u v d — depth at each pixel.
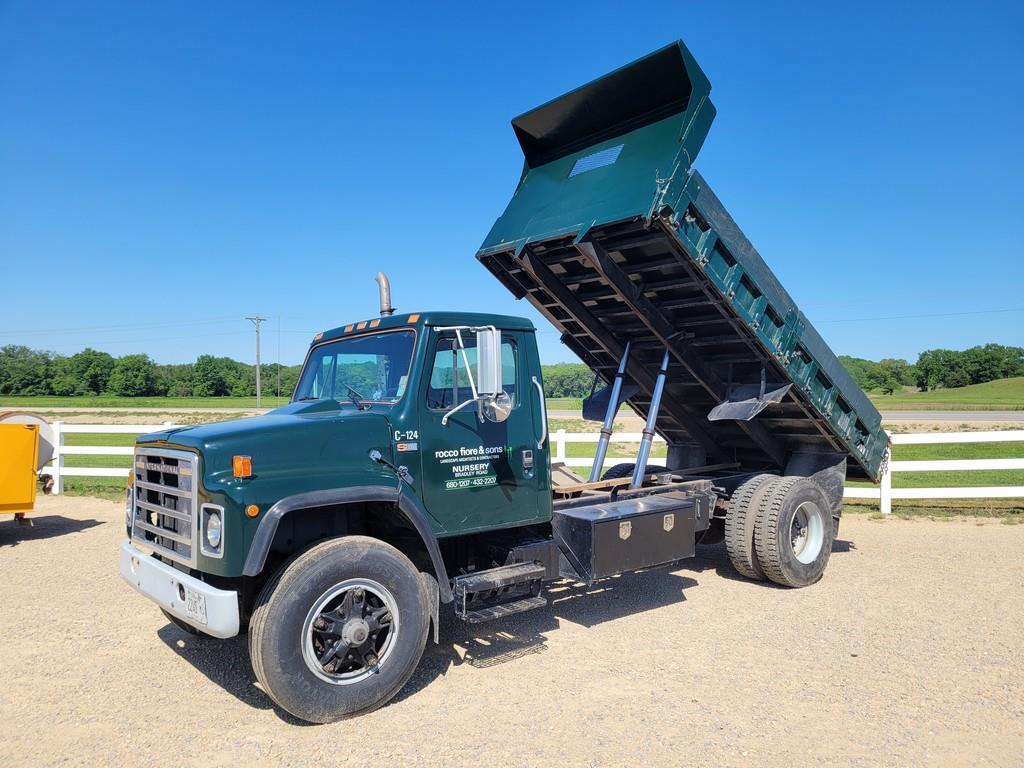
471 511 5.06
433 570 5.01
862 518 11.19
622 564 5.80
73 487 14.48
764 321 6.60
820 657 5.21
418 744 3.93
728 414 7.18
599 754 3.79
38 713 4.38
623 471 8.98
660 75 5.86
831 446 7.96
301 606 4.08
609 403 7.61
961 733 4.00
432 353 4.99
